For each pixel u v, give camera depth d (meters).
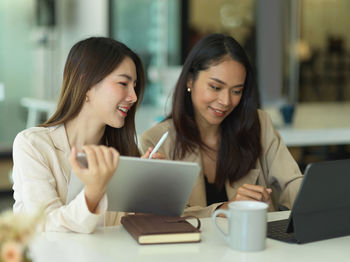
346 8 5.54
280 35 4.49
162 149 2.00
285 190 2.04
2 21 5.05
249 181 2.04
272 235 1.36
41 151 1.55
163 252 1.21
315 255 1.22
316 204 1.32
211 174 2.05
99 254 1.19
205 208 1.75
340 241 1.34
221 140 2.04
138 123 3.41
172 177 1.36
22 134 1.57
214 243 1.29
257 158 2.06
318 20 5.44
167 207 1.44
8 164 5.06
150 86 5.27
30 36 5.19
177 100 2.01
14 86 5.12
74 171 1.27
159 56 5.42
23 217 0.85
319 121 3.53
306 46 5.41
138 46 5.32
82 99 1.58
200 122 2.04
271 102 4.41
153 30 5.39
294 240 1.32
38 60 5.25
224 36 1.95
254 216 1.22
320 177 1.28
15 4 5.11
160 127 2.05
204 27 5.52
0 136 5.08
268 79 4.45
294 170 2.07
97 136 1.65
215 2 5.50
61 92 1.63
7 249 0.78
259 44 4.47
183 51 5.50
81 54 1.56
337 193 1.34
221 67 1.88
